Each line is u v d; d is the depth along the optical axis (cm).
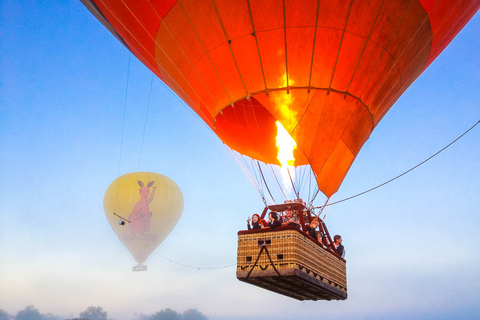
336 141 1030
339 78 998
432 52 1141
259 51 978
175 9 999
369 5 938
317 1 927
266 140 1268
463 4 1039
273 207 1040
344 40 966
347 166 1071
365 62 995
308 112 1008
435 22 1030
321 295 1098
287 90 1001
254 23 955
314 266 954
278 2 933
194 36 1013
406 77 1109
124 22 1123
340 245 1157
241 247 918
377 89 1039
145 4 1024
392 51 1007
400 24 981
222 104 1070
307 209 1057
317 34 958
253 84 1011
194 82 1086
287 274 865
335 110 1016
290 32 956
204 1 964
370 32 967
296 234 888
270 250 892
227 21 967
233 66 1007
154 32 1066
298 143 1006
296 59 979
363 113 1051
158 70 1204
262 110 1173
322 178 1044
